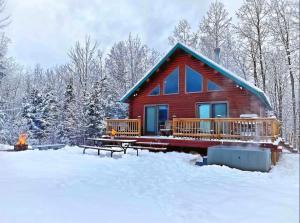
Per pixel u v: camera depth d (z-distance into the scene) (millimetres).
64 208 4703
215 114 14219
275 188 4762
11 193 5559
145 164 9469
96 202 5082
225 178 7180
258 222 2846
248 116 11984
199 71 14805
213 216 4129
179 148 13328
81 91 31875
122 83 34469
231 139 11664
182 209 4625
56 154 11609
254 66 19328
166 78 16016
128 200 5227
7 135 21125
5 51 23969
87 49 37500
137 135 14789
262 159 8695
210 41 26609
